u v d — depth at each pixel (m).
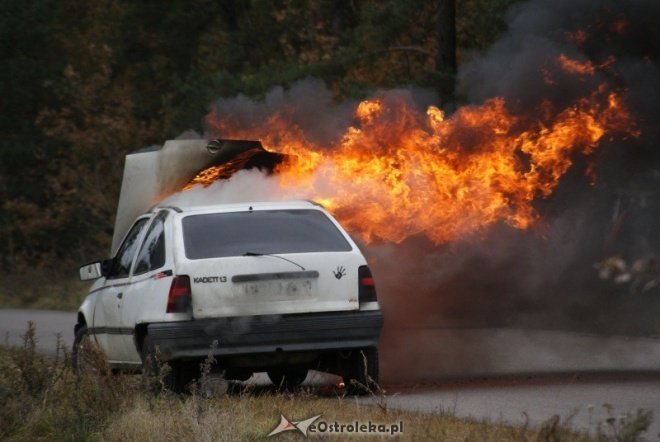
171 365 26.86
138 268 28.83
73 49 121.19
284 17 88.56
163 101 96.62
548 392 27.14
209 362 25.05
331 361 28.64
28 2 120.00
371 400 26.62
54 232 109.25
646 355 34.44
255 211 28.33
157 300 26.75
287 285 26.69
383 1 76.75
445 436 20.27
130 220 33.69
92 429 23.12
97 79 107.38
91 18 122.19
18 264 100.56
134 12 115.69
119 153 101.50
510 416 23.62
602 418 23.06
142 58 116.81
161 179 32.53
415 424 21.78
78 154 103.50
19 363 26.70
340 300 26.92
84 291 78.75
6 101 117.62
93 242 107.69
